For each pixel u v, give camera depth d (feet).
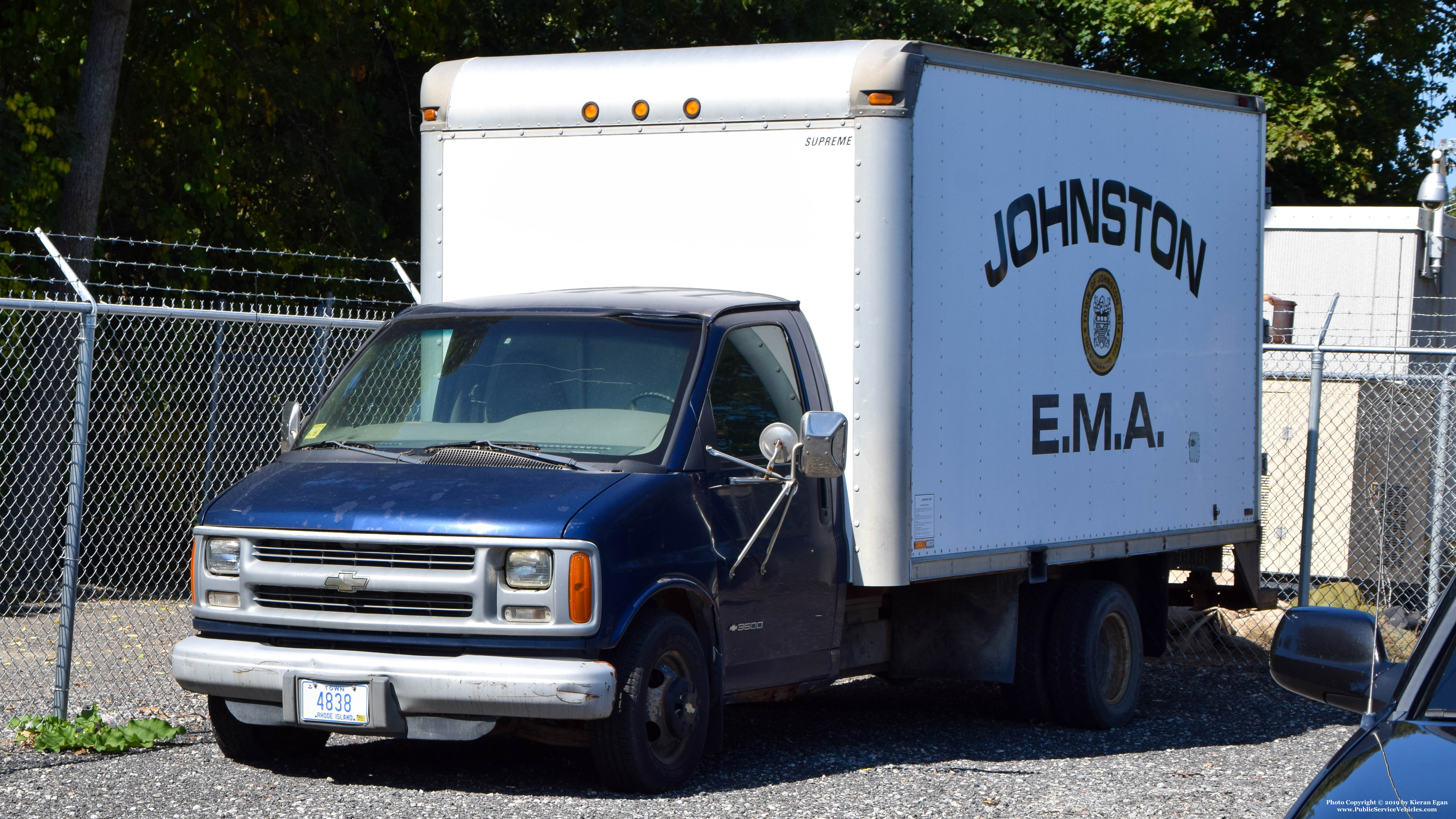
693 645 22.94
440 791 22.71
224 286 59.88
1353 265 55.31
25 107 46.60
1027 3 92.58
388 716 21.31
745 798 22.70
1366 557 46.85
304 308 60.90
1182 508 32.53
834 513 25.48
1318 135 102.63
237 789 22.74
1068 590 30.76
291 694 21.67
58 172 47.52
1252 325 35.01
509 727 22.49
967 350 26.73
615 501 21.85
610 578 21.33
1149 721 31.60
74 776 23.35
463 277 28.40
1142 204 31.30
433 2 59.00
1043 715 30.63
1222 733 30.35
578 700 20.80
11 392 39.86
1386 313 53.26
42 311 26.35
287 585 22.08
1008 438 27.66
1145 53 102.73
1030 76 28.14
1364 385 47.01
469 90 28.32
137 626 38.75
